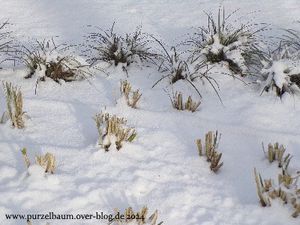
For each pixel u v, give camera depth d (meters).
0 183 1.86
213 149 2.01
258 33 3.11
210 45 2.74
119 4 3.61
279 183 1.86
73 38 3.11
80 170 1.96
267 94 2.51
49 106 2.37
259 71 2.60
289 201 1.84
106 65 2.74
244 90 2.56
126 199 1.86
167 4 3.59
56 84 2.57
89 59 2.74
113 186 1.90
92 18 3.38
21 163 1.98
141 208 1.83
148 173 1.98
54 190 1.85
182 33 3.15
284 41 2.82
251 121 2.34
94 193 1.85
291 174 1.99
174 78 2.61
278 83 2.45
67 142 2.12
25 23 3.30
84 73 2.67
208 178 1.99
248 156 2.13
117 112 2.35
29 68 2.62
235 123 2.33
